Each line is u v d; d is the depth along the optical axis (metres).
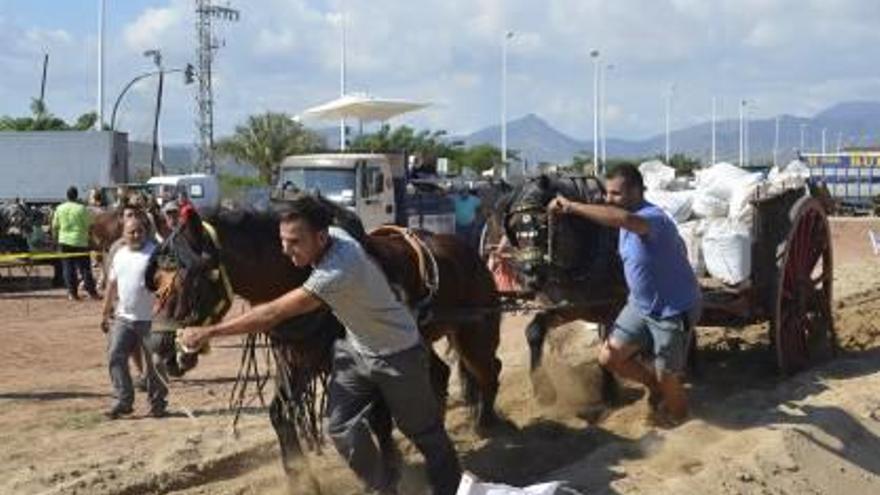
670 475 7.60
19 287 22.77
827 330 11.62
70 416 10.03
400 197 23.81
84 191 33.81
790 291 10.79
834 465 8.23
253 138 56.41
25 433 9.31
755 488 7.47
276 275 6.84
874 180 54.81
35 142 34.06
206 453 8.41
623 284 9.59
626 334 8.36
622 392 10.48
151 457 8.39
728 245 10.21
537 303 9.39
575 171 10.54
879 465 8.56
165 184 27.92
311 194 6.93
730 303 10.09
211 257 6.62
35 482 7.76
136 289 9.77
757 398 9.66
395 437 8.58
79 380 12.05
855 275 19.69
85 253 20.06
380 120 28.14
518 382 10.84
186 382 11.62
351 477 7.67
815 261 11.27
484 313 8.26
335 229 6.19
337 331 6.65
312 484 7.22
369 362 6.23
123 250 9.92
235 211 6.84
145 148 49.19
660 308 8.24
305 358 6.81
